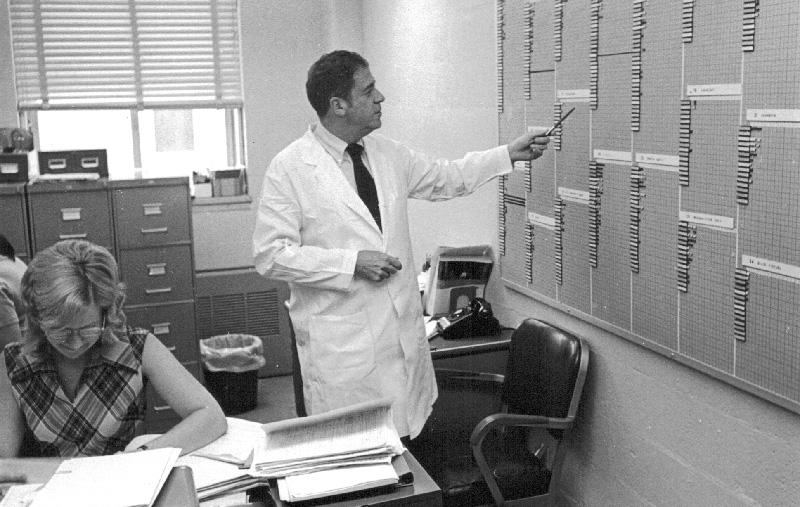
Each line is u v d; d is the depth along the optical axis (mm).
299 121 5395
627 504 2605
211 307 5113
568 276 2797
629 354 2533
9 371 2076
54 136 5273
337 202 2656
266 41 5277
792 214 1845
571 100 2697
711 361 2143
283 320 5238
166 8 5172
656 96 2275
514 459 2617
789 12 1810
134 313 4492
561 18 2719
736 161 1999
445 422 3006
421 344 2773
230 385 4613
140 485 1587
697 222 2152
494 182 3342
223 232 5328
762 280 1949
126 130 5363
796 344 1865
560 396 2625
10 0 4953
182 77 5270
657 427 2428
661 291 2318
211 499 1818
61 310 1903
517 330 2865
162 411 4477
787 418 1943
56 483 1617
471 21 3469
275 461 1692
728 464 2150
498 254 3334
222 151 5508
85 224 4359
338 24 5023
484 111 3410
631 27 2361
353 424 1800
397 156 2805
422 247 4238
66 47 5062
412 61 4184
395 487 1654
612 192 2510
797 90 1805
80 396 2074
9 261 3416
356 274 2623
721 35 2018
